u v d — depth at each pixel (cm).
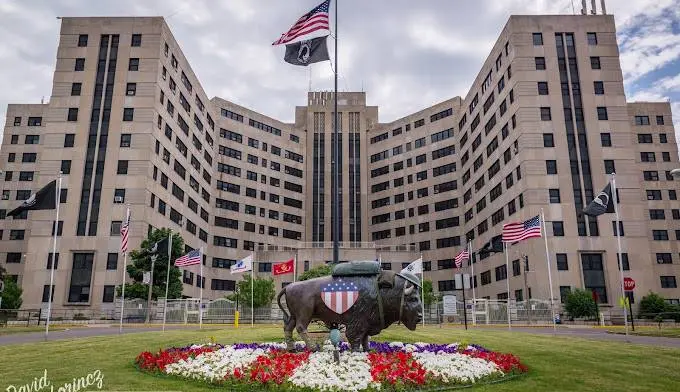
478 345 1756
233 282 8625
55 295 5672
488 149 7494
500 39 6938
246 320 5066
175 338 2158
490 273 7281
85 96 6316
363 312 1381
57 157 6116
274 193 9606
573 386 1180
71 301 5688
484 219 7644
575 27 6475
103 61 6444
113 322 4766
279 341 1884
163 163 6612
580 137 6141
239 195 9056
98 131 6197
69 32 6519
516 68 6359
